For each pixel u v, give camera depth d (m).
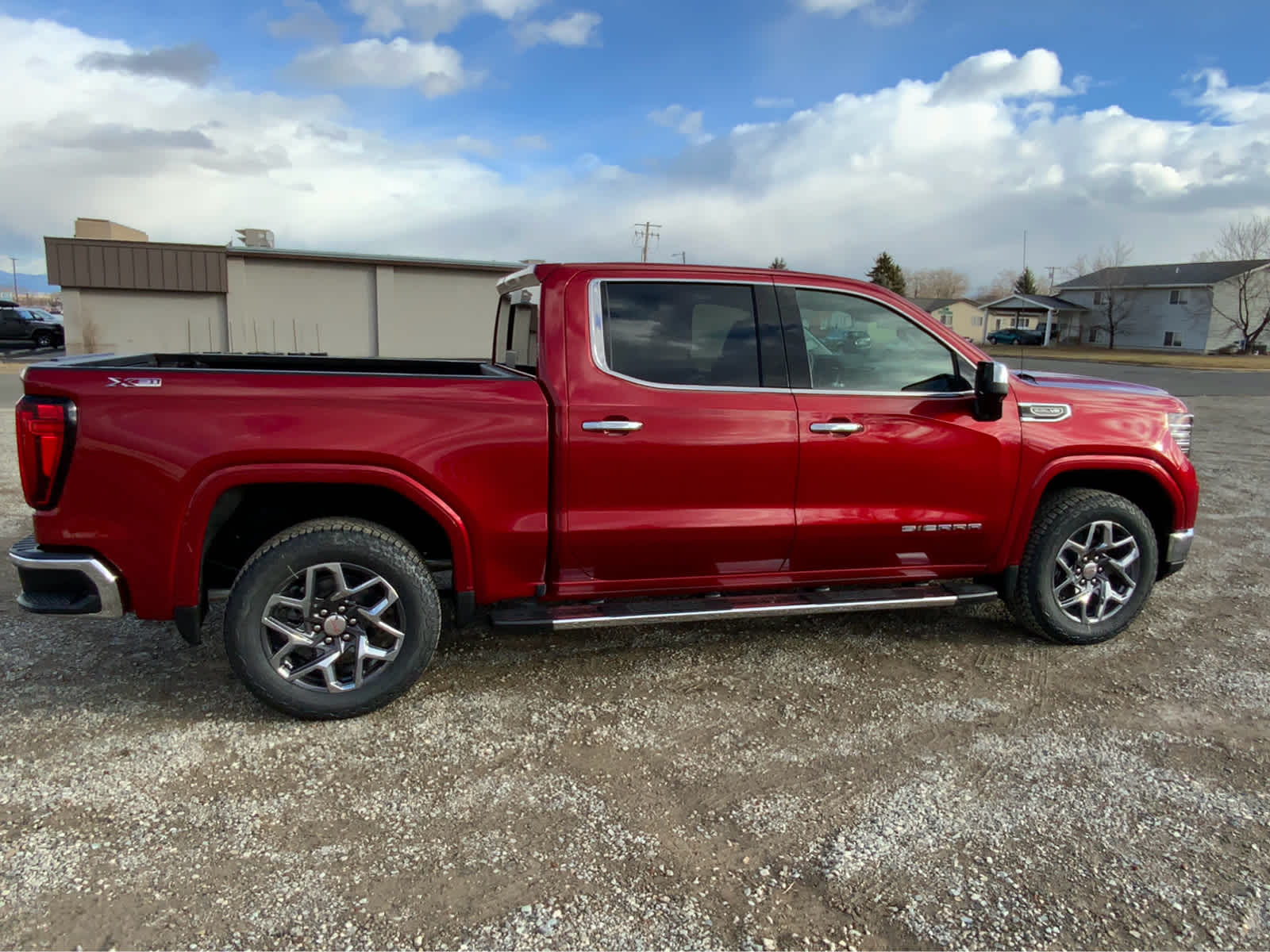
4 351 30.50
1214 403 18.83
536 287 3.49
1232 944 2.10
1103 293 56.97
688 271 3.49
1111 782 2.86
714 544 3.47
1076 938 2.12
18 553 2.89
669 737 3.14
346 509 3.50
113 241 19.39
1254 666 3.88
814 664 3.84
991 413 3.65
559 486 3.26
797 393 3.51
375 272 21.00
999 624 4.41
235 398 2.94
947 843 2.51
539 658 3.85
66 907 2.15
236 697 3.36
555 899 2.23
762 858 2.43
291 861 2.37
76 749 2.93
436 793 2.73
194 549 2.95
